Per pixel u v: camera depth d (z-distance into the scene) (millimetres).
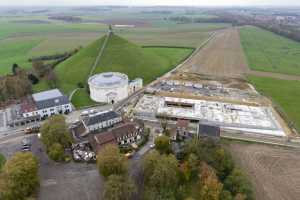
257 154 88250
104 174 69688
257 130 104250
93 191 69312
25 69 172125
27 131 99438
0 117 112625
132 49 196375
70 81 156750
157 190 66062
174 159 72938
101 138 86062
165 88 149625
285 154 88625
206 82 161500
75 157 82500
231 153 88312
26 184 64000
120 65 175250
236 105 126812
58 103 115500
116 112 111062
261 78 170625
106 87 126375
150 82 161125
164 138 83938
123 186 62906
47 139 82875
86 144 90000
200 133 88625
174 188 70000
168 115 113875
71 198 67000
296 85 158125
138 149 88562
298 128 106562
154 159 70812
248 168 80875
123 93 134125
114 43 196375
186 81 162750
